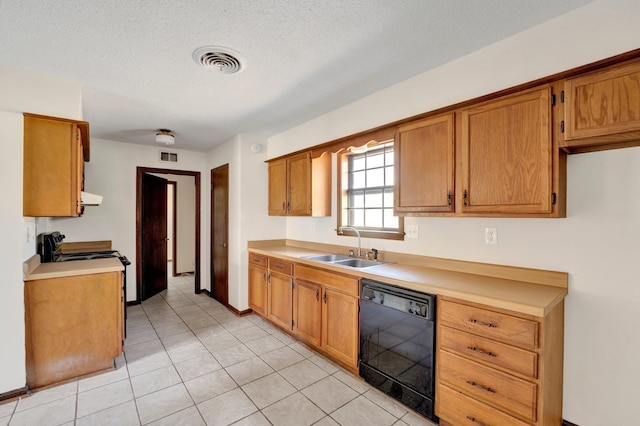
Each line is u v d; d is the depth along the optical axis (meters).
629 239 1.53
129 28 1.65
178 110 2.94
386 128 2.38
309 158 3.15
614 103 1.32
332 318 2.50
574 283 1.68
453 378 1.69
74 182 2.24
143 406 1.98
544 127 1.54
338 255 3.11
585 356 1.64
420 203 2.11
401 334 1.95
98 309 2.38
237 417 1.88
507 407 1.48
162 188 5.00
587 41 1.54
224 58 1.98
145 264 4.44
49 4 1.45
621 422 1.55
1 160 1.99
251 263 3.72
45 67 2.07
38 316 2.17
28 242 2.25
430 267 2.35
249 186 3.82
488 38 1.81
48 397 2.07
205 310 3.97
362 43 1.83
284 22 1.62
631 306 1.52
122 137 3.93
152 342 2.97
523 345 1.43
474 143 1.82
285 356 2.68
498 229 1.99
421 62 2.08
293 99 2.70
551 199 1.53
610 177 1.57
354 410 1.95
